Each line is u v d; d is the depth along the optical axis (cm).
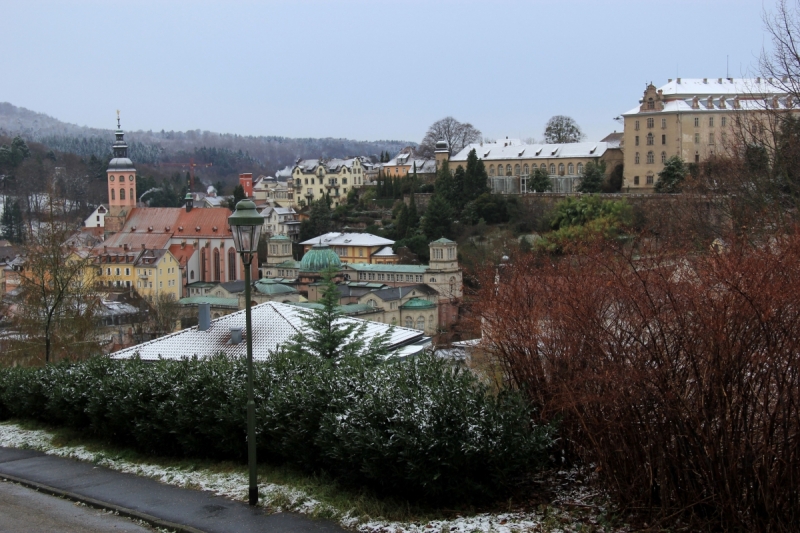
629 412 1952
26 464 3062
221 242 19375
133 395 3056
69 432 3459
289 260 16012
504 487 2209
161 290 16612
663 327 1909
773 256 1842
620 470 2031
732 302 1766
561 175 18625
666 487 1930
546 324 2284
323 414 2430
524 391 2325
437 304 13238
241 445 2759
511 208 15875
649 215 6931
